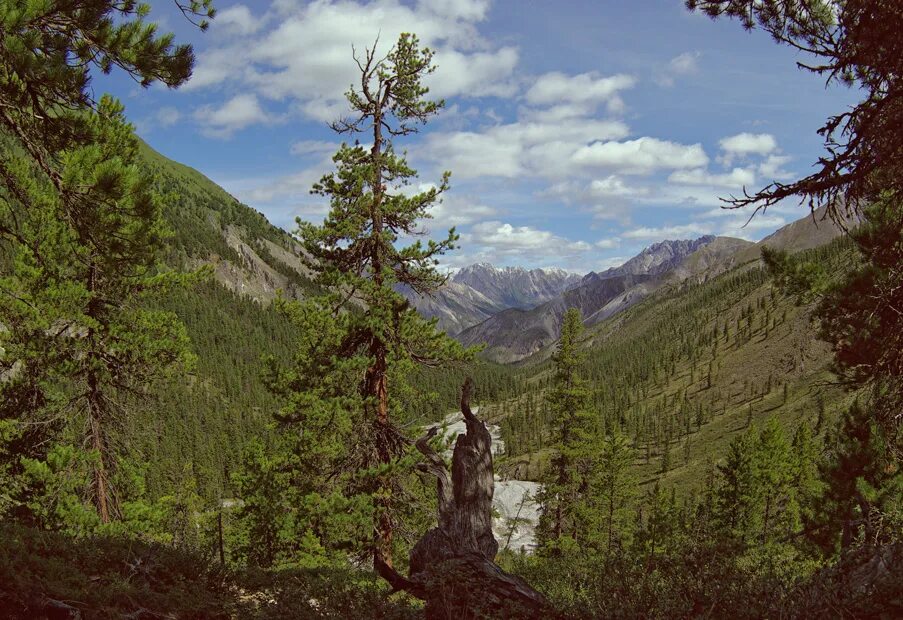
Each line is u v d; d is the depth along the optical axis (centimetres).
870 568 568
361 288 1548
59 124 724
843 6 708
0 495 1440
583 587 739
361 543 1549
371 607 728
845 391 1032
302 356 1627
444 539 783
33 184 906
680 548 625
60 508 1440
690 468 13450
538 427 16350
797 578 571
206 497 8219
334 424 1509
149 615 607
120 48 671
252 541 2889
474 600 646
